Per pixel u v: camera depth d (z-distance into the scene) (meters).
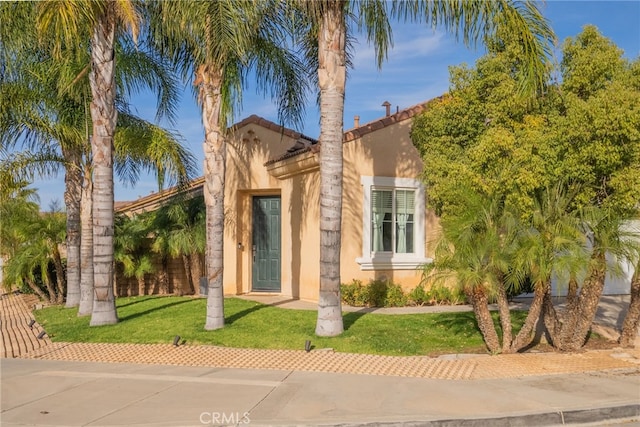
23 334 11.21
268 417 6.05
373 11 10.73
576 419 6.17
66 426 5.89
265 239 16.06
